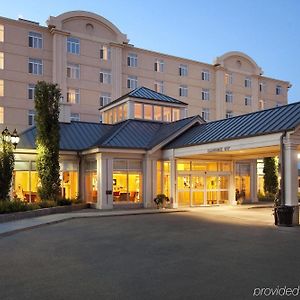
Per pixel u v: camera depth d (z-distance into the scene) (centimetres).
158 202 2419
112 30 4425
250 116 2114
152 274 805
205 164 2653
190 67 5066
